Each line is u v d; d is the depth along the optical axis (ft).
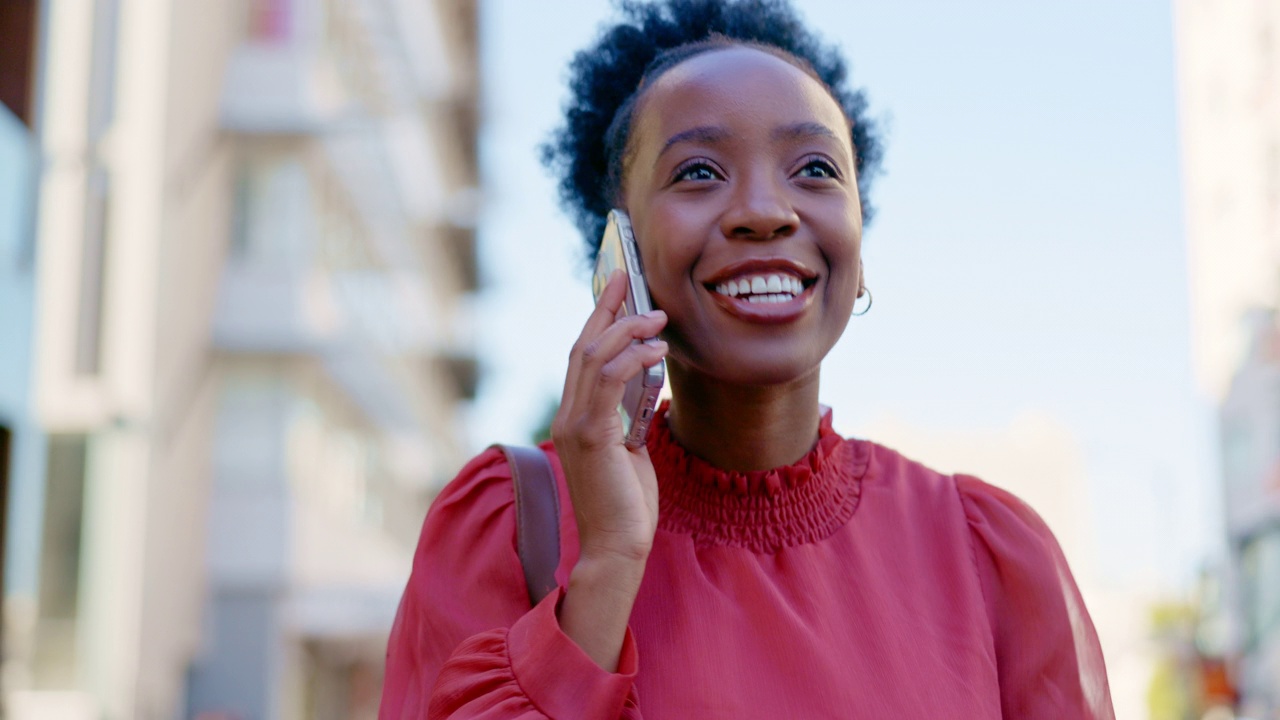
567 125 6.31
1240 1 64.75
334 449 61.21
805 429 5.20
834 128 4.92
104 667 40.42
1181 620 101.81
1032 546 5.31
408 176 69.82
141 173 43.34
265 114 51.93
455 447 102.68
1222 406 67.36
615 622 4.49
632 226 5.10
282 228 52.70
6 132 29.17
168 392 45.34
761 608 4.86
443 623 5.03
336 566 60.59
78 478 41.52
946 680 4.83
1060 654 5.14
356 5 61.00
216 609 51.52
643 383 4.61
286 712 53.93
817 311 4.78
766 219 4.64
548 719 4.33
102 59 43.24
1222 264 67.72
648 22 6.07
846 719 4.65
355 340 58.34
